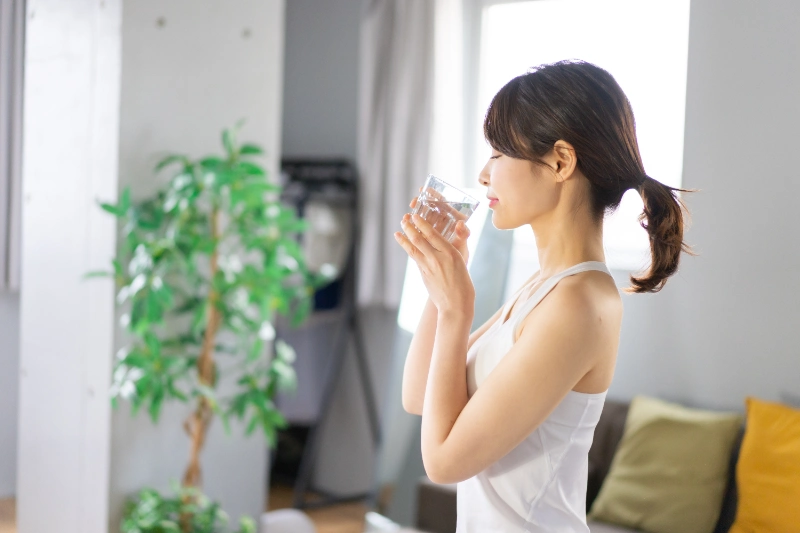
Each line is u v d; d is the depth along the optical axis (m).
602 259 1.10
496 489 1.10
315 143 4.27
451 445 1.02
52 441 3.02
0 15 3.62
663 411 2.58
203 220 2.71
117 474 2.73
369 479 3.99
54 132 2.98
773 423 2.29
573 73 1.06
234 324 2.73
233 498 3.03
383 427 3.41
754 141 2.50
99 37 2.71
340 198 3.83
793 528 2.17
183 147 2.79
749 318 2.54
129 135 2.66
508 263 3.11
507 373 1.01
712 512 2.39
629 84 2.90
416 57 3.57
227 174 2.57
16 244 3.73
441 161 3.51
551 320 1.01
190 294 2.83
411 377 1.25
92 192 2.77
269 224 2.74
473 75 3.48
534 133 1.05
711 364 2.62
